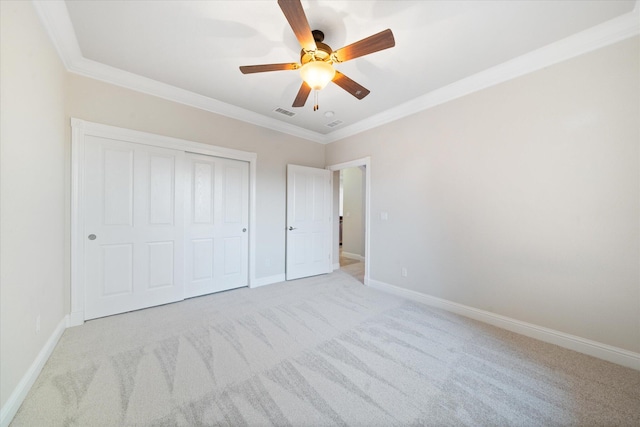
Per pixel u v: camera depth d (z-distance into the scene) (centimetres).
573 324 201
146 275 271
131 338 209
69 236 226
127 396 144
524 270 226
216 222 327
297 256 403
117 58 226
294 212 398
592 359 187
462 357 188
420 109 304
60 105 211
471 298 260
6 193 126
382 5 167
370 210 367
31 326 153
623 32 178
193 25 186
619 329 183
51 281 190
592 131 193
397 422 129
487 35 195
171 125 285
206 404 139
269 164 375
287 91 286
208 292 321
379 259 354
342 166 416
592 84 192
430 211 296
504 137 237
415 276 310
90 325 230
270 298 311
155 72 249
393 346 202
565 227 205
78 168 229
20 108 139
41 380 155
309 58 178
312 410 136
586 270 196
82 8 169
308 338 213
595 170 192
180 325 234
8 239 127
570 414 135
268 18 179
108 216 248
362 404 141
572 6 167
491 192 246
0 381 120
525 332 223
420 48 210
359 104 316
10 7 129
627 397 148
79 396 143
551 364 180
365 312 270
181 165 294
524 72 224
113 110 249
